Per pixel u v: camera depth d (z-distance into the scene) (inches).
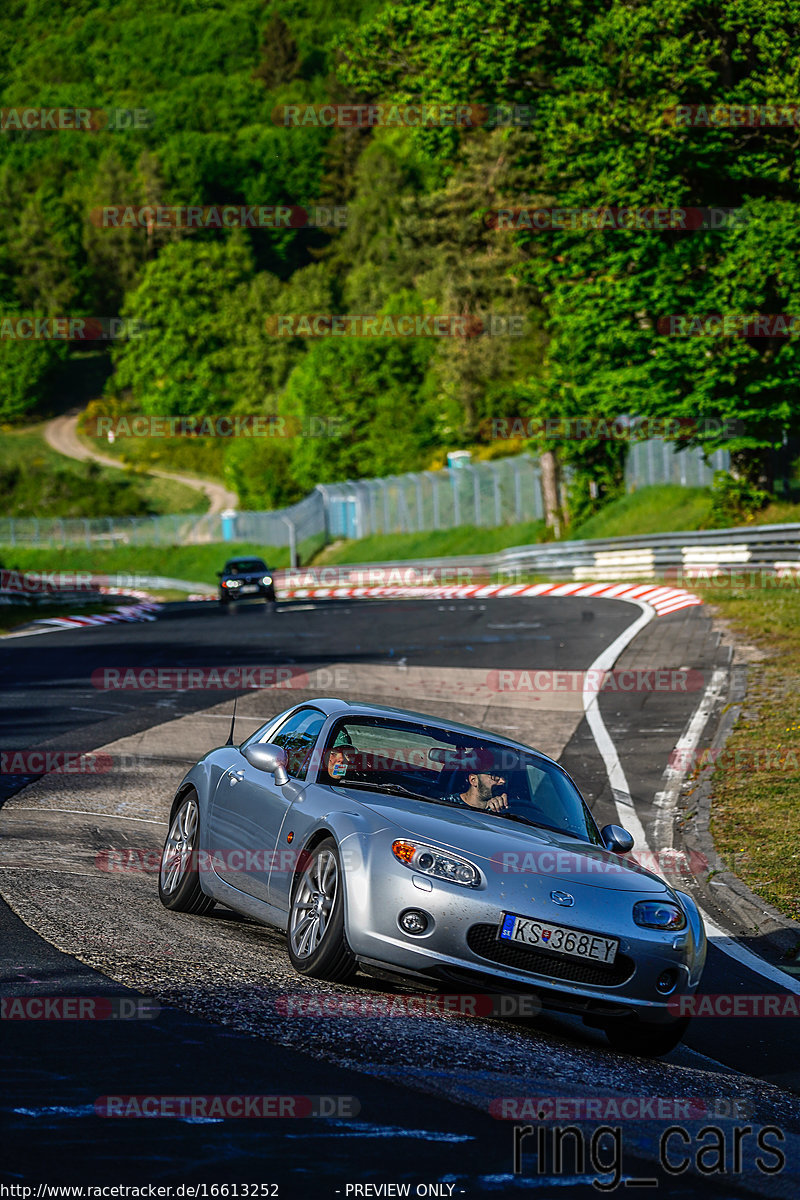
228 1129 161.9
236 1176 147.4
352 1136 164.2
